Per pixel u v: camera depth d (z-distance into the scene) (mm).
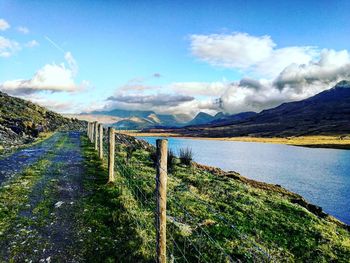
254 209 12898
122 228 9391
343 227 14422
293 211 13633
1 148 25219
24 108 62812
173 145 95062
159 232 6754
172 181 16000
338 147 109500
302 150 94000
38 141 34094
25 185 13984
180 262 7703
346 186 31938
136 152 25594
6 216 10125
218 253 8320
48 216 10352
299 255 9469
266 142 160250
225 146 108062
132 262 7531
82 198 12359
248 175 37562
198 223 10312
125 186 13586
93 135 31938
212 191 15016
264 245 9570
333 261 9320
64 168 18328
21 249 8039
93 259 7707
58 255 7840
